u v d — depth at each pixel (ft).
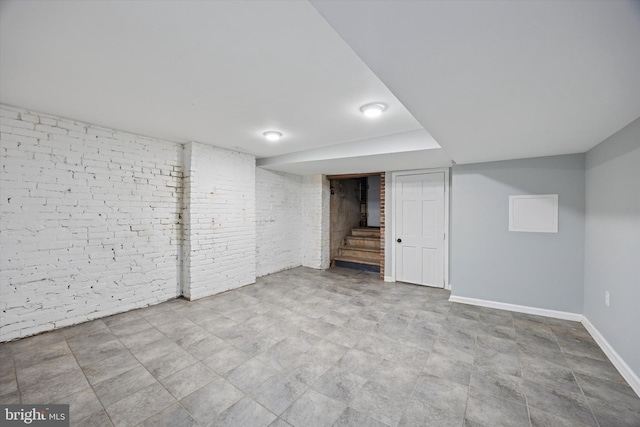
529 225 10.55
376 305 11.61
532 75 4.28
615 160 7.30
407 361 7.37
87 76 6.14
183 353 7.70
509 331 9.11
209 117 8.78
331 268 18.83
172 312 10.62
